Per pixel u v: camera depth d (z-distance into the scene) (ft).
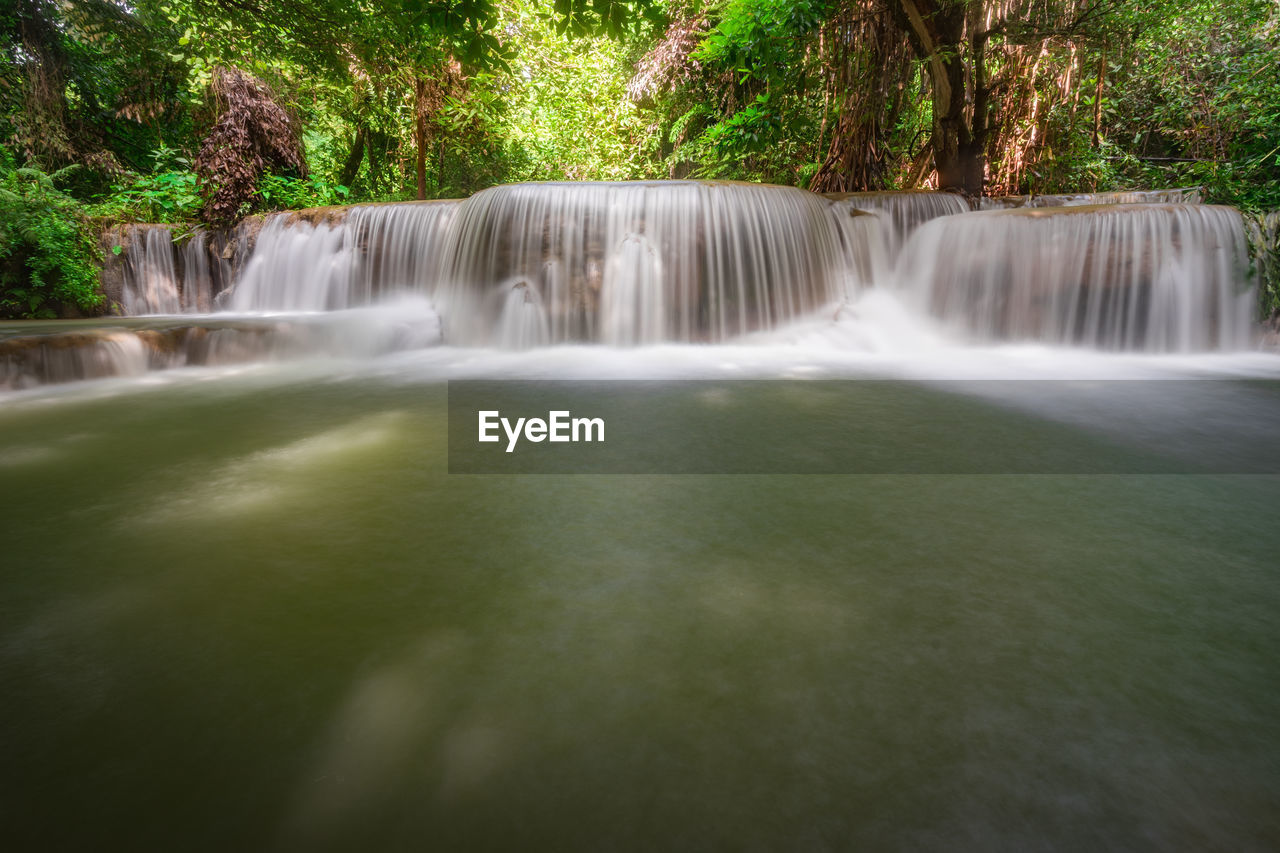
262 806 3.50
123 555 6.75
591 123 62.18
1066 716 4.17
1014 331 24.89
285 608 5.66
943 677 4.61
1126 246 22.65
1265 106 35.06
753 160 49.01
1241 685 4.51
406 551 6.87
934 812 3.42
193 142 50.24
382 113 53.62
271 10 39.47
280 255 34.60
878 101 35.81
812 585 6.09
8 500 8.42
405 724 4.14
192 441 11.46
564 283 25.50
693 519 7.83
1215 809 3.43
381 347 23.99
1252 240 22.50
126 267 35.06
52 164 42.55
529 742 3.97
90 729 4.11
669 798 3.53
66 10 40.14
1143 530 7.44
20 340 16.29
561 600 5.81
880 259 29.40
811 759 3.81
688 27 48.57
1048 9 31.40
